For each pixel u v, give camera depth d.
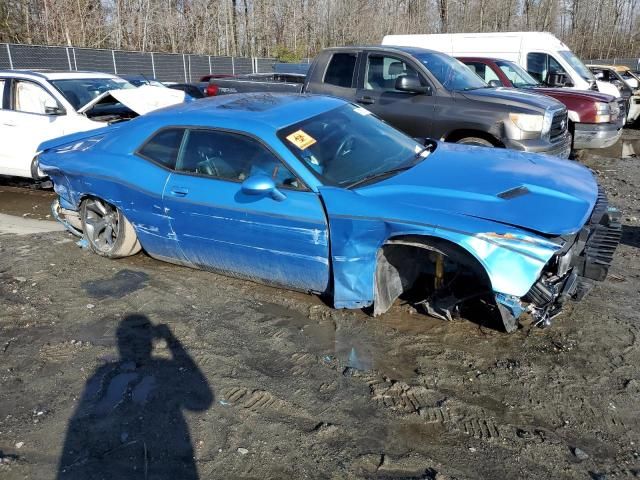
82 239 5.44
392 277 3.72
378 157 4.12
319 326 3.87
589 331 3.67
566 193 3.44
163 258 4.75
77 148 5.14
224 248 4.14
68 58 20.72
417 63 7.03
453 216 3.24
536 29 48.97
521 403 3.02
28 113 7.23
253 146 3.94
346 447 2.72
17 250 5.44
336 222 3.50
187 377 3.31
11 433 2.87
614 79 16.41
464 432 2.81
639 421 2.86
